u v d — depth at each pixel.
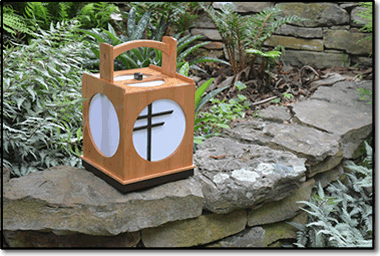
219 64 3.75
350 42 3.56
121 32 3.70
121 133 1.57
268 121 2.81
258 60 3.74
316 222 2.08
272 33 3.44
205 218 1.92
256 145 2.28
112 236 1.77
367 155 2.65
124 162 1.61
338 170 2.50
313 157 2.23
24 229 1.67
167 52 1.75
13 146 1.87
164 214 1.76
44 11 3.01
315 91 3.18
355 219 2.24
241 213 2.01
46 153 2.01
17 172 1.93
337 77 3.38
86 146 1.85
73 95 2.04
